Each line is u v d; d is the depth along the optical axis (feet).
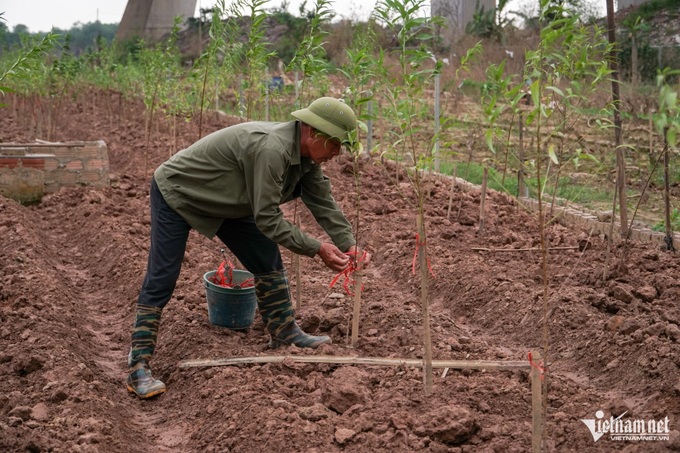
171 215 17.15
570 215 31.81
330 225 18.22
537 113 11.46
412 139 14.98
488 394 15.65
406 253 27.55
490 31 81.25
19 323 19.94
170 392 17.79
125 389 18.12
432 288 25.03
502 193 35.81
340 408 15.34
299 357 17.71
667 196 26.86
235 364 17.85
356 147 16.56
